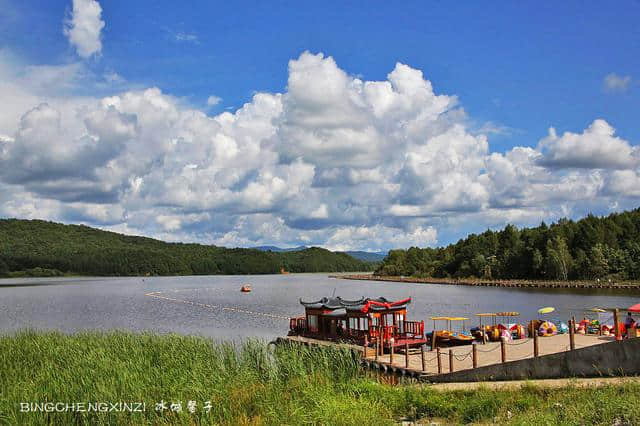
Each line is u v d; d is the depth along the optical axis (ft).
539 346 97.30
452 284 520.83
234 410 62.59
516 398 62.49
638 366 65.21
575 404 55.11
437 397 67.00
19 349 101.60
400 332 124.16
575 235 468.75
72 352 94.94
